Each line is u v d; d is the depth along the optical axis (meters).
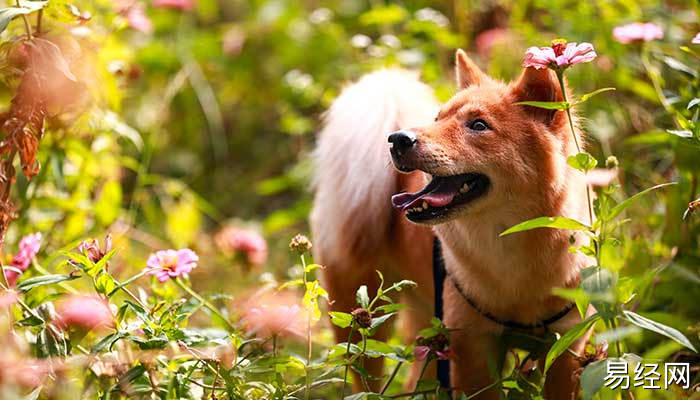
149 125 8.29
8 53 4.28
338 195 5.21
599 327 4.55
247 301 4.66
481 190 4.24
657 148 6.10
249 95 9.53
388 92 5.20
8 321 3.88
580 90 6.51
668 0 6.55
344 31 9.02
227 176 9.05
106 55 5.73
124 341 4.22
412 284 3.95
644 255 4.93
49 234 5.73
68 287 4.78
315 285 3.98
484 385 4.55
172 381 3.89
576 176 4.32
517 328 4.46
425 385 4.19
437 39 7.50
